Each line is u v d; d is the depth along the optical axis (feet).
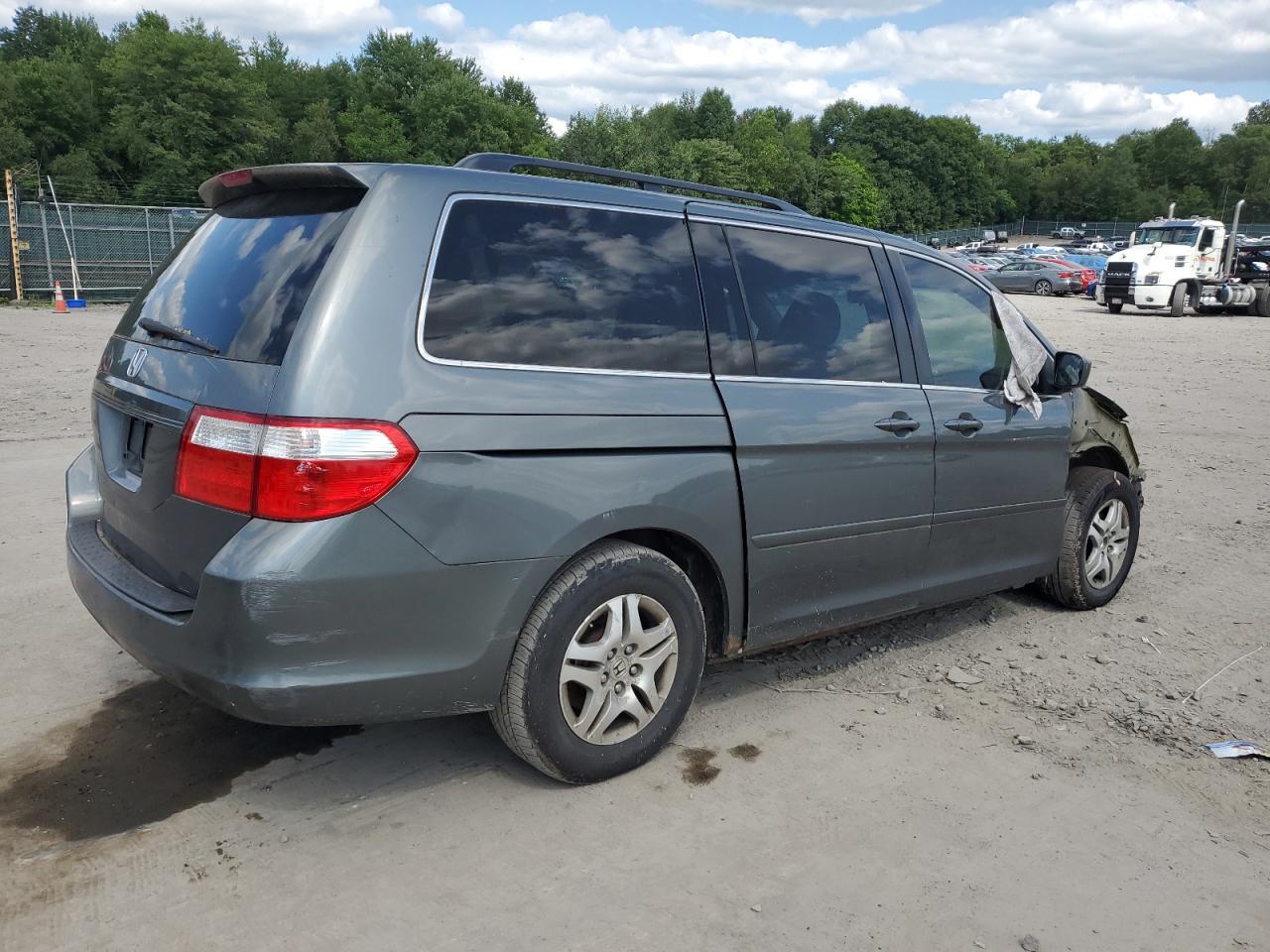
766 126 378.73
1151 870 9.48
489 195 9.84
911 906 8.77
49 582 15.97
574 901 8.64
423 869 9.02
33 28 310.86
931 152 438.81
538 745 9.92
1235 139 470.39
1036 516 15.34
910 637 15.42
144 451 9.95
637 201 11.00
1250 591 18.12
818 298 12.44
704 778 10.78
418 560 8.81
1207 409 40.70
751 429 11.10
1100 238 357.41
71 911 8.29
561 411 9.62
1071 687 13.65
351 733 11.52
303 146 254.68
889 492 12.80
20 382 37.37
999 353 14.80
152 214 86.53
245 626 8.29
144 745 11.06
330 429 8.38
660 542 11.34
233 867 8.96
